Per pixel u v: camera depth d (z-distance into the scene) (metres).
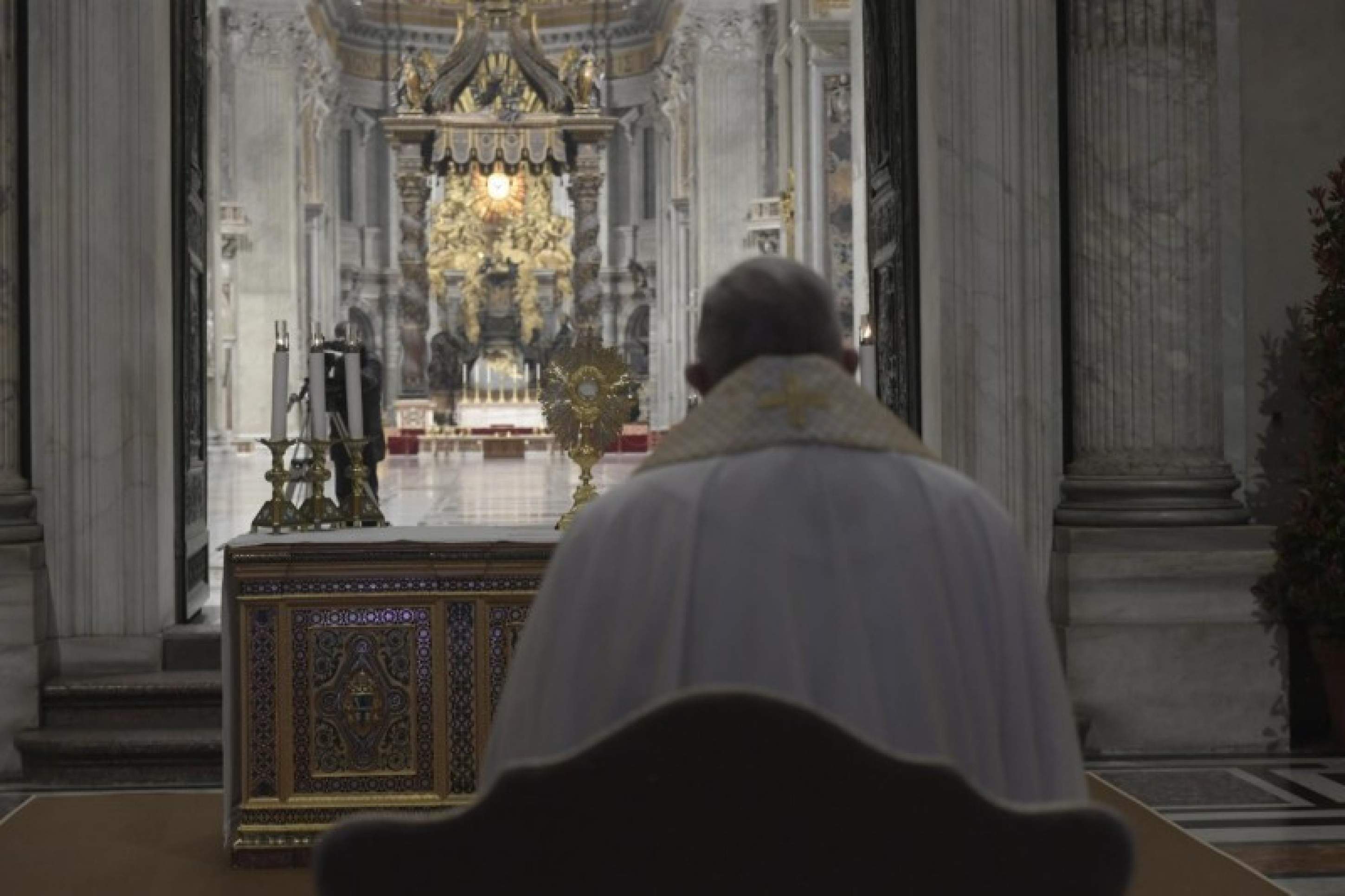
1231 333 8.16
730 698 1.76
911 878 1.86
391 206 45.81
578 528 2.12
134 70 7.87
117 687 7.56
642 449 36.72
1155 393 7.95
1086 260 8.01
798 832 1.83
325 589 5.89
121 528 7.87
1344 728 7.62
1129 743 7.66
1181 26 7.92
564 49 45.88
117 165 7.86
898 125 8.85
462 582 5.94
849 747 1.79
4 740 7.45
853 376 2.33
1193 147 7.93
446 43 45.75
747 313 2.22
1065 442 8.16
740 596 1.97
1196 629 7.67
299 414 33.00
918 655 1.97
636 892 1.87
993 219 8.07
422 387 41.53
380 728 5.93
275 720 5.87
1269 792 6.85
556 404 6.55
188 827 6.42
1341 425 7.52
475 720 5.95
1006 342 8.06
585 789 1.82
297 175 36.12
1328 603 7.39
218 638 7.96
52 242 7.84
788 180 24.50
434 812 5.90
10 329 7.73
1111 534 7.80
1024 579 2.13
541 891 1.88
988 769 2.01
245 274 34.88
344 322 11.62
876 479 2.07
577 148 41.56
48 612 7.80
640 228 45.72
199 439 9.07
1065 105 8.13
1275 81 8.16
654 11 43.16
